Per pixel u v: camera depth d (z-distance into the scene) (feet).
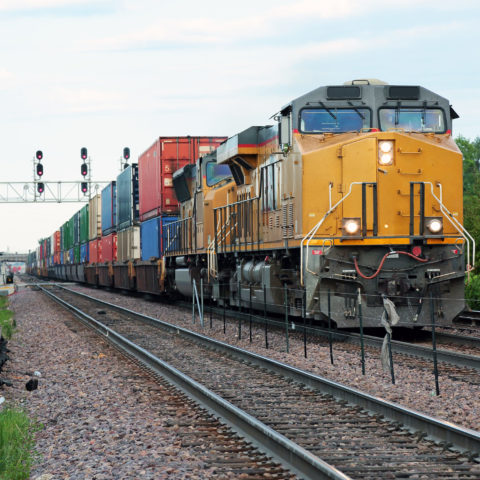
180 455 38.99
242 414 43.86
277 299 96.68
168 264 167.43
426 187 83.56
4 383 64.03
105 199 260.21
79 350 89.40
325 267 82.43
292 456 36.24
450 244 83.71
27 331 117.70
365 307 82.48
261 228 104.17
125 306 171.32
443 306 83.05
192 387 56.29
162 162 166.91
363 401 48.98
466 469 34.99
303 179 84.43
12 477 36.11
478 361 63.77
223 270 129.29
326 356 73.77
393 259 83.15
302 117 87.40
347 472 34.55
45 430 47.37
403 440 40.47
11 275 272.92
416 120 87.45
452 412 46.47
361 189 83.46
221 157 119.65
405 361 69.05
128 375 68.28
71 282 405.39
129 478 35.19
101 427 46.83
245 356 74.08
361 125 86.94
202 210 136.05
